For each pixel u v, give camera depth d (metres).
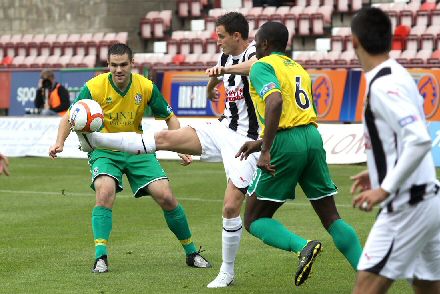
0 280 14.14
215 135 13.92
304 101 12.77
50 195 25.33
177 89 34.97
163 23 47.38
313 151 12.69
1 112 38.88
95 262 14.84
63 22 48.91
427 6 42.53
